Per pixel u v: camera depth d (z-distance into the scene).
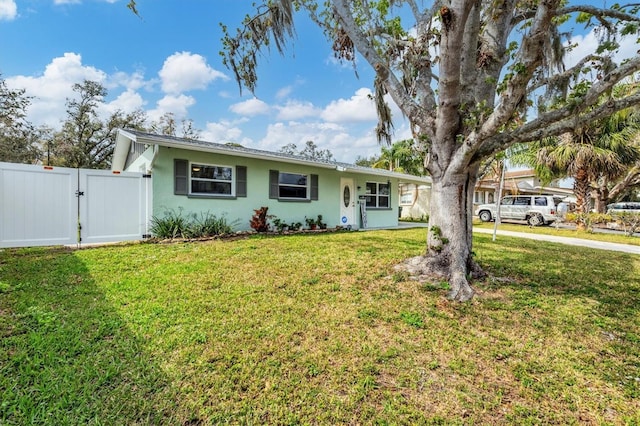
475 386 2.31
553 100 4.89
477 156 4.48
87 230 7.14
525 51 3.31
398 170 22.17
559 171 14.82
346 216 13.06
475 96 4.96
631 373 2.53
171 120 25.61
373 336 3.01
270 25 5.79
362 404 2.07
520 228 15.00
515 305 3.88
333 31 5.97
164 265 5.37
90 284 4.24
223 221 9.31
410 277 4.77
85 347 2.59
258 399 2.08
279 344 2.79
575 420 1.99
